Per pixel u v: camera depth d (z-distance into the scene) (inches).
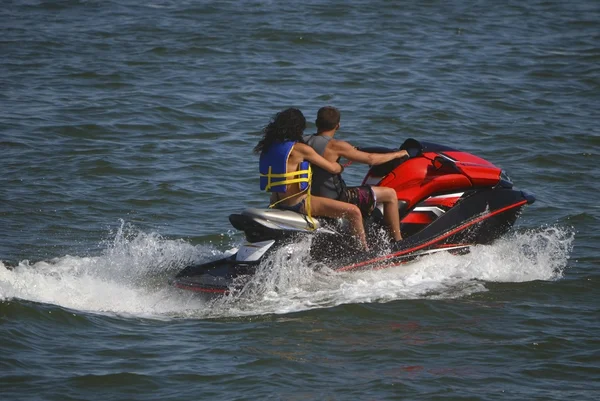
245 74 2573.8
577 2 3833.7
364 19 3383.4
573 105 2304.4
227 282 1103.0
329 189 1155.9
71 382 861.8
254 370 900.6
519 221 1466.5
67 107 2182.6
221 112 2186.3
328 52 2878.9
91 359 919.7
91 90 2368.4
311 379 883.4
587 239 1378.0
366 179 1270.9
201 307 1096.8
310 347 964.6
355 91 2407.7
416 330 1018.1
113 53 2792.8
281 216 1115.9
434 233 1207.6
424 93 2385.6
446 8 3641.7
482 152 1895.9
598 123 2129.7
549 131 2055.9
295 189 1130.7
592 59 2797.7
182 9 3511.3
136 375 879.7
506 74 2623.0
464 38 3107.8
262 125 2085.4
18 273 1179.9
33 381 861.2
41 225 1430.9
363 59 2785.4
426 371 908.6
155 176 1700.3
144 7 3560.5
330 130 1167.0
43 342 958.4
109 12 3452.3
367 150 1238.3
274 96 2346.2
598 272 1229.7
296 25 3223.4
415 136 2012.8
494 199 1254.9
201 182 1676.9
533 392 863.7
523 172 1759.4
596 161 1843.0
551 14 3563.0
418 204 1227.9
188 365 909.8
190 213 1512.1
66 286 1152.2
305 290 1127.0
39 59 2694.4
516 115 2198.6
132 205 1544.0
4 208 1501.0
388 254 1172.5
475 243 1250.6
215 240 1381.6
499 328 1028.5
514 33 3203.7
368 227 1185.4
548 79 2576.3
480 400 844.6
